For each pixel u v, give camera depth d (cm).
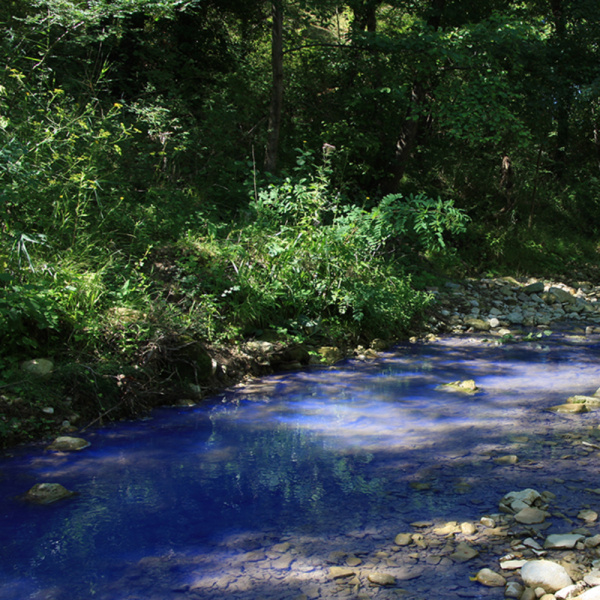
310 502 331
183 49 1331
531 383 598
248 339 657
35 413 443
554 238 1655
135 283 608
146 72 1127
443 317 949
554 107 1384
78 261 584
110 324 535
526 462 387
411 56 1198
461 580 254
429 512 317
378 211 815
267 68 1344
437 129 1527
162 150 949
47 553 277
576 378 618
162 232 747
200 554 277
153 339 545
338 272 772
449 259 1284
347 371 648
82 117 716
